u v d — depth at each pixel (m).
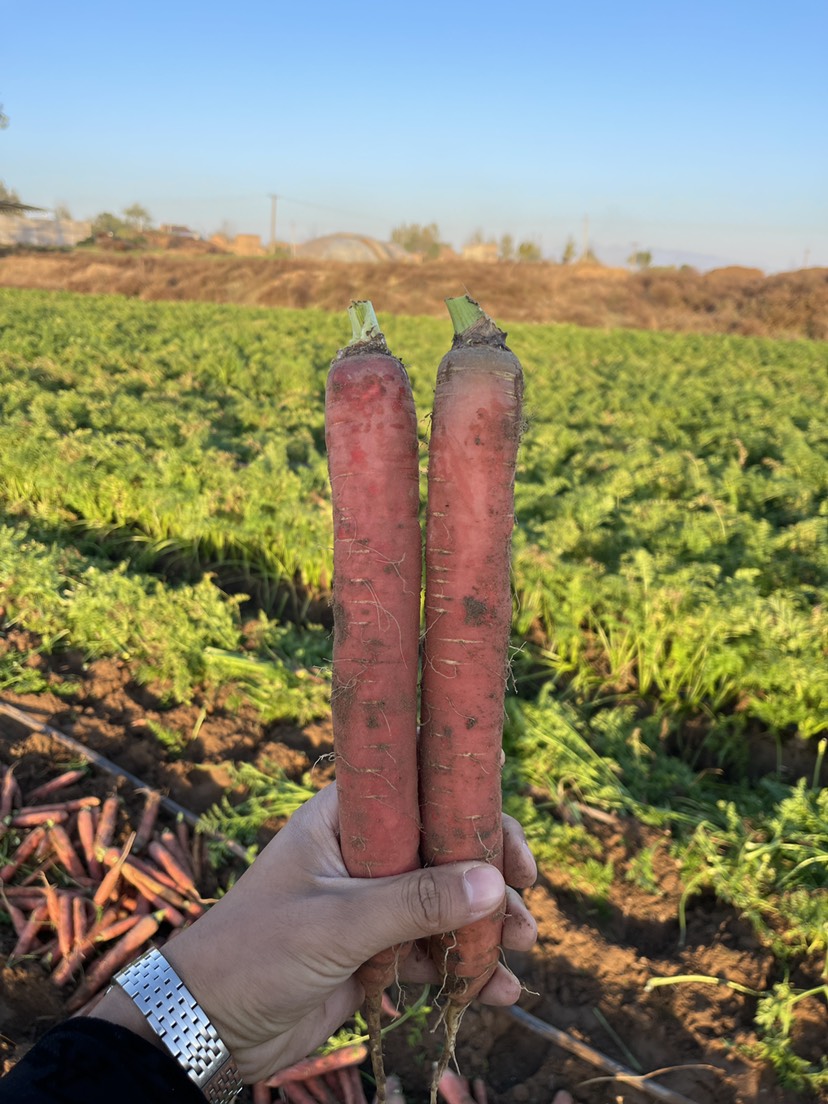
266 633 5.34
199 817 3.69
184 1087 1.51
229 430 10.91
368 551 1.71
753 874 3.40
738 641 5.01
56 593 5.32
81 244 60.47
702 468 9.30
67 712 4.39
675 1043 2.84
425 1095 2.66
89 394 12.12
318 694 4.67
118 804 3.68
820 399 15.91
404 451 1.72
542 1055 2.82
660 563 5.73
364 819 1.78
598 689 5.43
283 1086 2.58
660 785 4.22
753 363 21.91
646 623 5.24
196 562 7.06
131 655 4.97
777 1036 2.78
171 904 3.17
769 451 10.83
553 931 3.24
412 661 1.77
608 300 41.50
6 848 3.40
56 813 3.54
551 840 3.58
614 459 9.69
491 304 40.84
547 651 5.73
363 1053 2.61
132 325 23.50
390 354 1.76
